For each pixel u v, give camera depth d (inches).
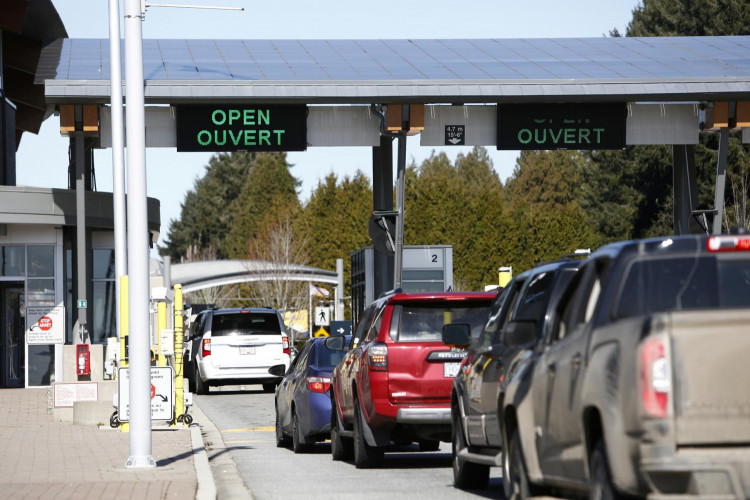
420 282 4916.3
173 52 4429.1
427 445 2327.8
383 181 4180.6
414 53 4485.7
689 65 4244.6
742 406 868.6
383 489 1640.0
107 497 1440.7
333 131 3978.8
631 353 888.9
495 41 4859.7
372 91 3816.4
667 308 1008.2
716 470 857.5
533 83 3882.9
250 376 4431.6
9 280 4510.3
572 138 4037.9
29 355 4485.7
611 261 1025.5
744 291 1014.4
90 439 2368.4
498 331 1461.6
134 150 1812.3
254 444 2556.6
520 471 1212.5
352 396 1985.7
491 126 4050.2
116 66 3420.3
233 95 3774.6
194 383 4692.4
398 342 1860.2
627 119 4116.6
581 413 982.4
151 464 1797.5
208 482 1605.6
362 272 4940.9
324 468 1982.0
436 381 1846.7
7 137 5093.5
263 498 1561.3
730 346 871.7
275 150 3929.6
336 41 4810.5
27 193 4301.2
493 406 1414.9
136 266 1804.9
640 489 877.8
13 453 2060.8
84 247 3909.9
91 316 4640.8
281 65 4158.5
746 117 4055.1
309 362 2299.5
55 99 3750.0
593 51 4591.5
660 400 866.8
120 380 2588.6
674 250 1010.7
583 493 1037.8
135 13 1820.9
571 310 1107.9
